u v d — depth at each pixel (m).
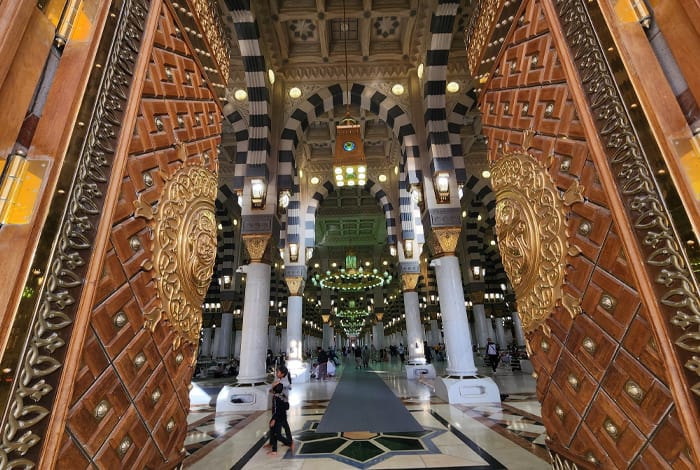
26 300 0.94
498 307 20.56
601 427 1.46
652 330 1.15
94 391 1.16
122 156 1.33
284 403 4.07
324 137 12.38
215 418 5.80
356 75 8.76
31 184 1.01
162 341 1.61
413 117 8.30
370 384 9.98
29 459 0.89
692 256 1.03
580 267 1.56
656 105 1.17
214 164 2.33
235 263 17.11
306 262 12.53
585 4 1.44
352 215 19.00
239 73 8.49
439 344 19.80
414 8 7.45
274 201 7.55
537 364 1.99
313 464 3.46
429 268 21.33
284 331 23.28
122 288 1.33
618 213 1.28
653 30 1.23
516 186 2.15
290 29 8.28
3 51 0.94
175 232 1.77
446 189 7.04
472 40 2.80
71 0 1.21
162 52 1.75
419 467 3.27
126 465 1.31
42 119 1.09
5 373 0.86
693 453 1.01
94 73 1.22
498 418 5.20
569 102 1.61
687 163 1.08
